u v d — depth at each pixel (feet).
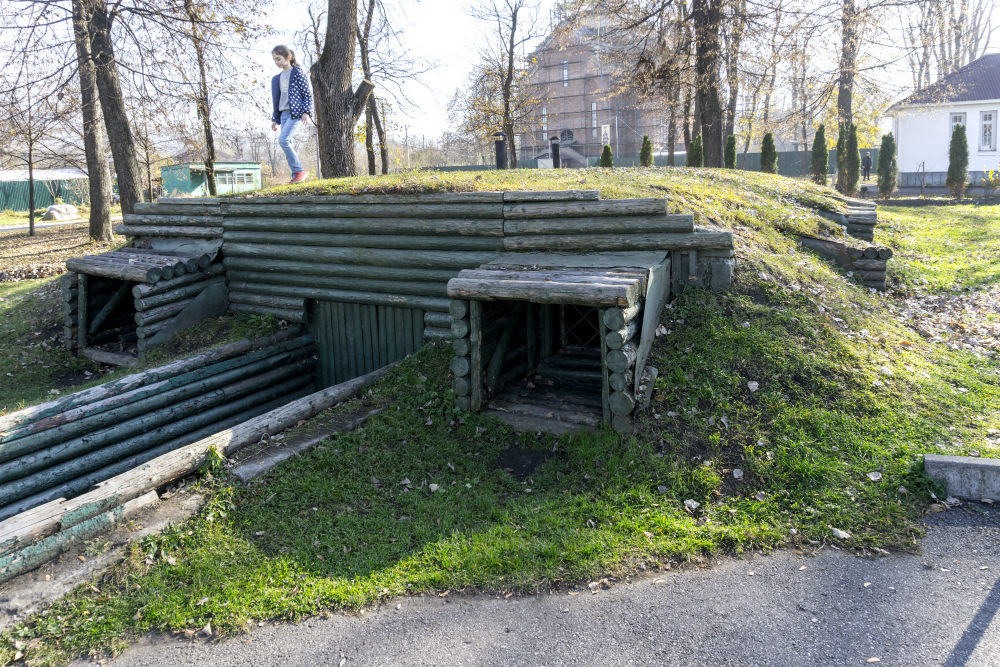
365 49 82.48
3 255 57.47
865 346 23.36
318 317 31.35
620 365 19.45
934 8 74.69
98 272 32.78
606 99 153.48
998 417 20.04
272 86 35.68
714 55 62.03
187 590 15.23
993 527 15.74
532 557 15.56
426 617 13.91
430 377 24.93
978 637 12.24
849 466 18.03
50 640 13.92
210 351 27.58
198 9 55.93
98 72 53.72
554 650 12.69
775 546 15.76
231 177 93.25
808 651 12.25
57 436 21.81
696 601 13.92
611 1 67.36
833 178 114.42
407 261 27.50
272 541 16.92
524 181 30.73
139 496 17.79
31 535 15.62
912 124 111.65
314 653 13.05
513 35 101.65
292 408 22.75
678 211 26.50
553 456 20.35
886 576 14.33
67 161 76.64
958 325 27.84
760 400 20.45
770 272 25.75
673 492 17.93
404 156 152.87
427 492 19.07
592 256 23.80
